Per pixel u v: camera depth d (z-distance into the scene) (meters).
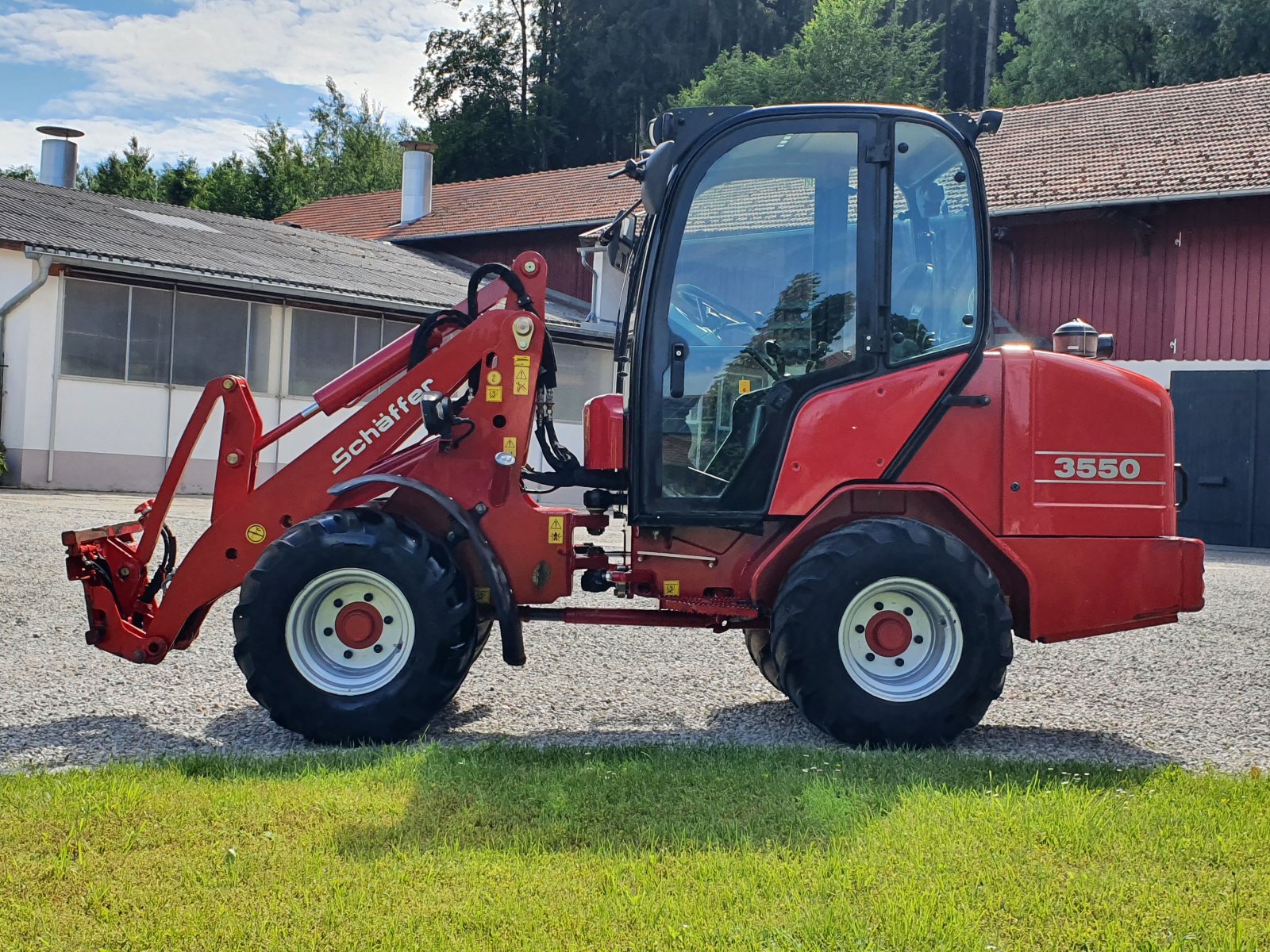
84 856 3.15
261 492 5.03
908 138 4.88
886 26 45.66
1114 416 4.99
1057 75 42.47
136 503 14.95
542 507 5.10
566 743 4.74
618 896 2.91
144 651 5.04
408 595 4.66
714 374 4.93
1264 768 4.59
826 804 3.69
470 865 3.12
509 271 5.17
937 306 4.91
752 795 3.82
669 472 4.95
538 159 53.47
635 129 51.06
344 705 4.64
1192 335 19.56
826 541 4.74
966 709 4.71
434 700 4.68
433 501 4.98
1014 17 50.47
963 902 2.92
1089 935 2.75
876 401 4.83
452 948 2.62
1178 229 19.66
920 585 4.71
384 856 3.20
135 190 53.50
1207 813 3.68
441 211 33.91
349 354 20.39
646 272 4.98
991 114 4.91
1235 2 37.38
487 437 4.98
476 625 4.81
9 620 7.10
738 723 5.26
